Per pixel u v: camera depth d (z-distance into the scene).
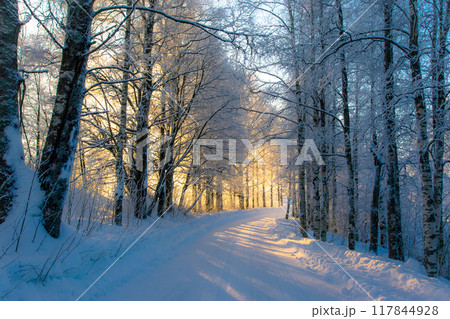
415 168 10.78
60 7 5.59
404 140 9.73
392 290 4.22
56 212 4.43
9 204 4.06
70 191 5.79
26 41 7.02
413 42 6.58
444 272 8.45
